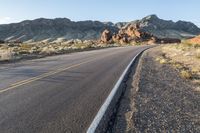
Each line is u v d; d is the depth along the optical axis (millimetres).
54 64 21469
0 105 8453
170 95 10859
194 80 14930
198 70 18969
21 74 15539
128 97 9875
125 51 43344
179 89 12367
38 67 19344
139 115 7746
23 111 7812
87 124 6742
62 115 7449
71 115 7449
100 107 8242
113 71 16828
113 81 12953
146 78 14695
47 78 13859
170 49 43250
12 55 28828
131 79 14148
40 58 29328
